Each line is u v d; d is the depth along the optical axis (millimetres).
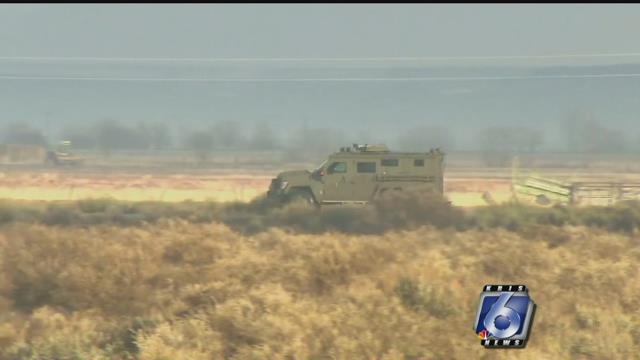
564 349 45062
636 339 47312
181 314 52031
